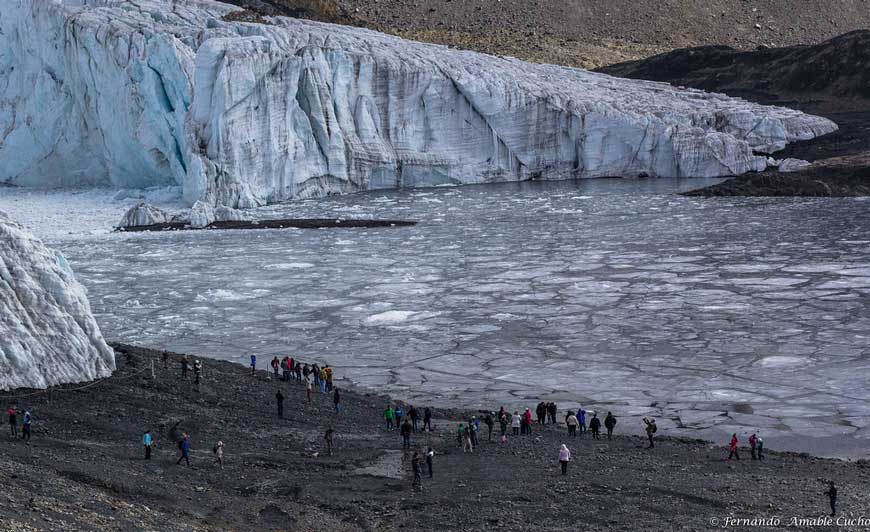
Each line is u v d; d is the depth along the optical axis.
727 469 30.41
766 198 104.25
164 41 101.81
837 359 45.56
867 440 35.09
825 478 29.22
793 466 30.91
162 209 95.38
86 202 101.94
